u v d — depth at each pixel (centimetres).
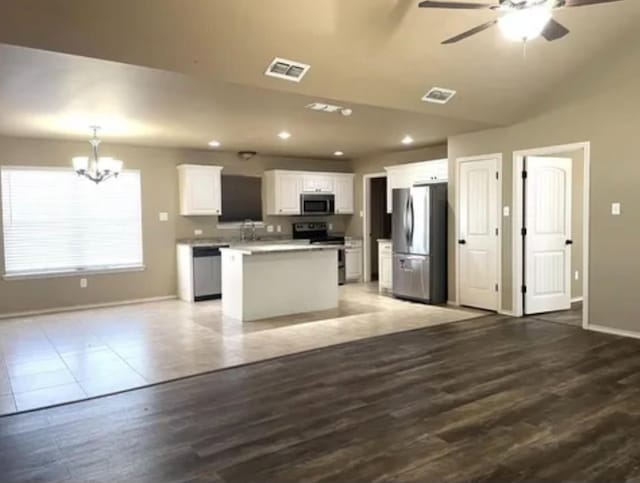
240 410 320
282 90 412
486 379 373
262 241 825
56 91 416
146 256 735
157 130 596
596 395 337
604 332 513
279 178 838
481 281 641
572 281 687
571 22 387
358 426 293
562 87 497
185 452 263
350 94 437
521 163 589
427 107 492
